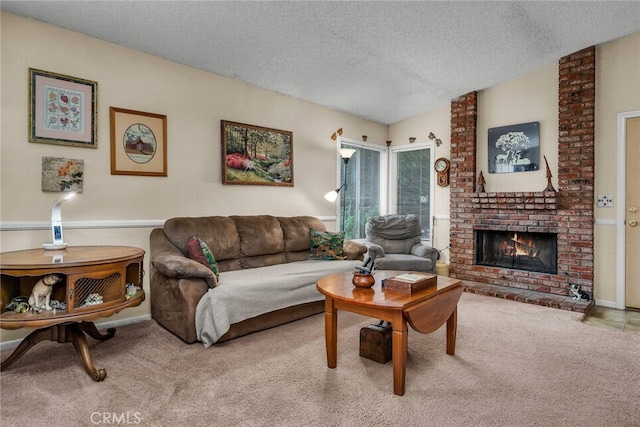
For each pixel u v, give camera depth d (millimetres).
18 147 2498
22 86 2510
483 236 4598
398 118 5418
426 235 5289
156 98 3176
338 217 4934
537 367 2182
